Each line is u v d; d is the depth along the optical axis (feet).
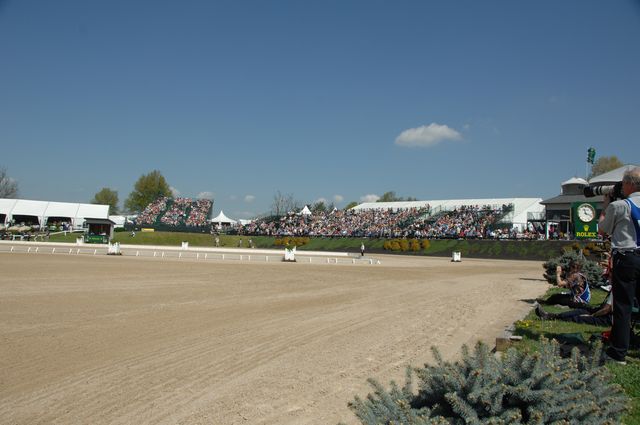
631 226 20.13
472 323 37.60
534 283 75.92
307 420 18.11
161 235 252.83
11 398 20.56
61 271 81.87
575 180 191.11
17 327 35.58
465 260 164.25
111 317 40.45
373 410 11.89
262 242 264.93
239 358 27.22
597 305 38.86
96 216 268.41
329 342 31.30
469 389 11.53
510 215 219.00
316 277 83.30
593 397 11.89
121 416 18.56
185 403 19.97
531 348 24.97
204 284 68.49
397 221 254.06
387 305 48.93
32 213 255.50
